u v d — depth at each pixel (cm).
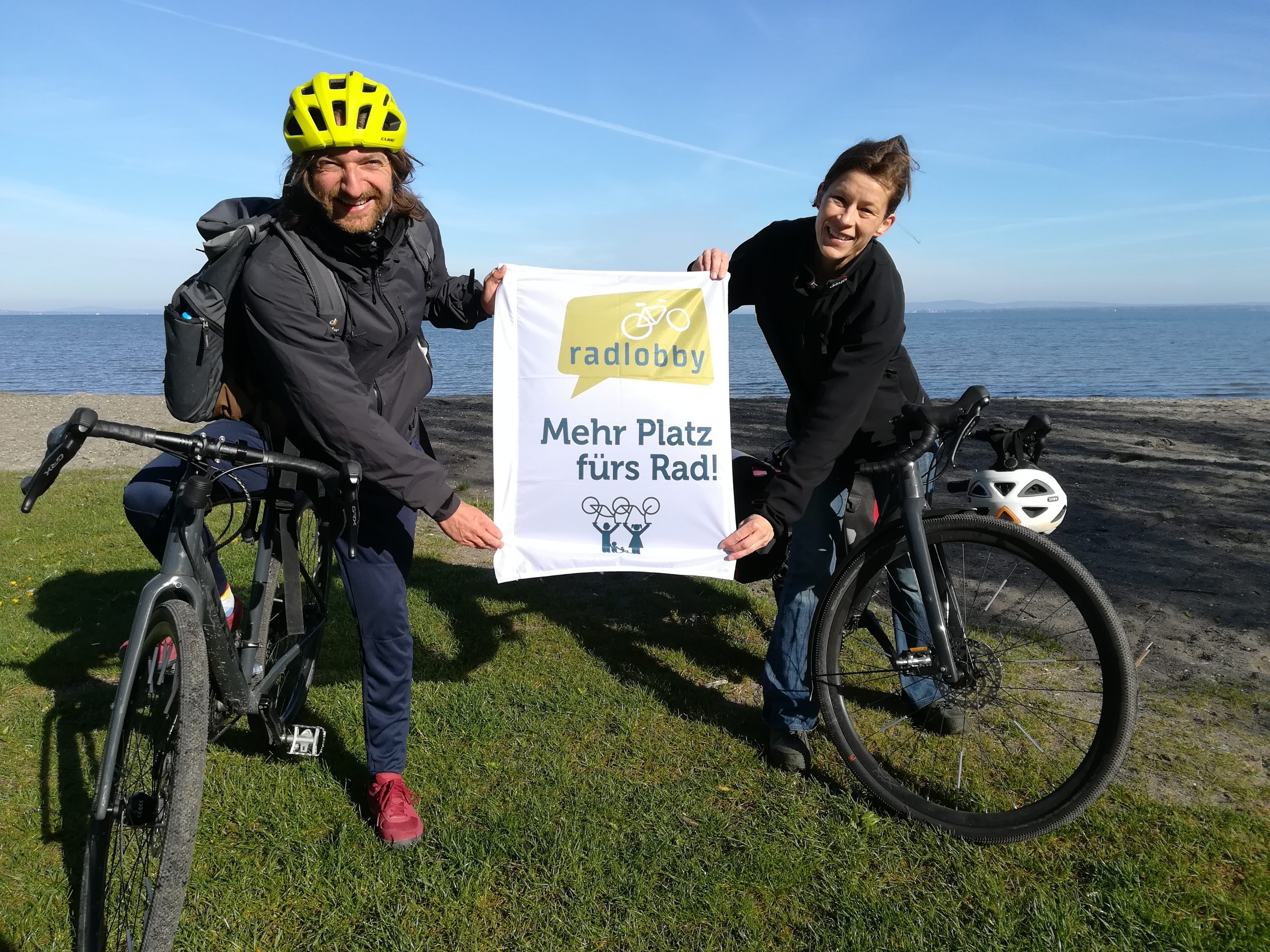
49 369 5750
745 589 496
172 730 206
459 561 560
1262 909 231
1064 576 262
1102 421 1156
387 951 224
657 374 302
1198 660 390
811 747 321
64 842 270
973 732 331
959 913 235
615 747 324
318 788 297
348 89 225
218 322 232
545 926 232
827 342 295
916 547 279
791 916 237
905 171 264
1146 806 277
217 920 234
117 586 505
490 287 297
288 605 263
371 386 264
